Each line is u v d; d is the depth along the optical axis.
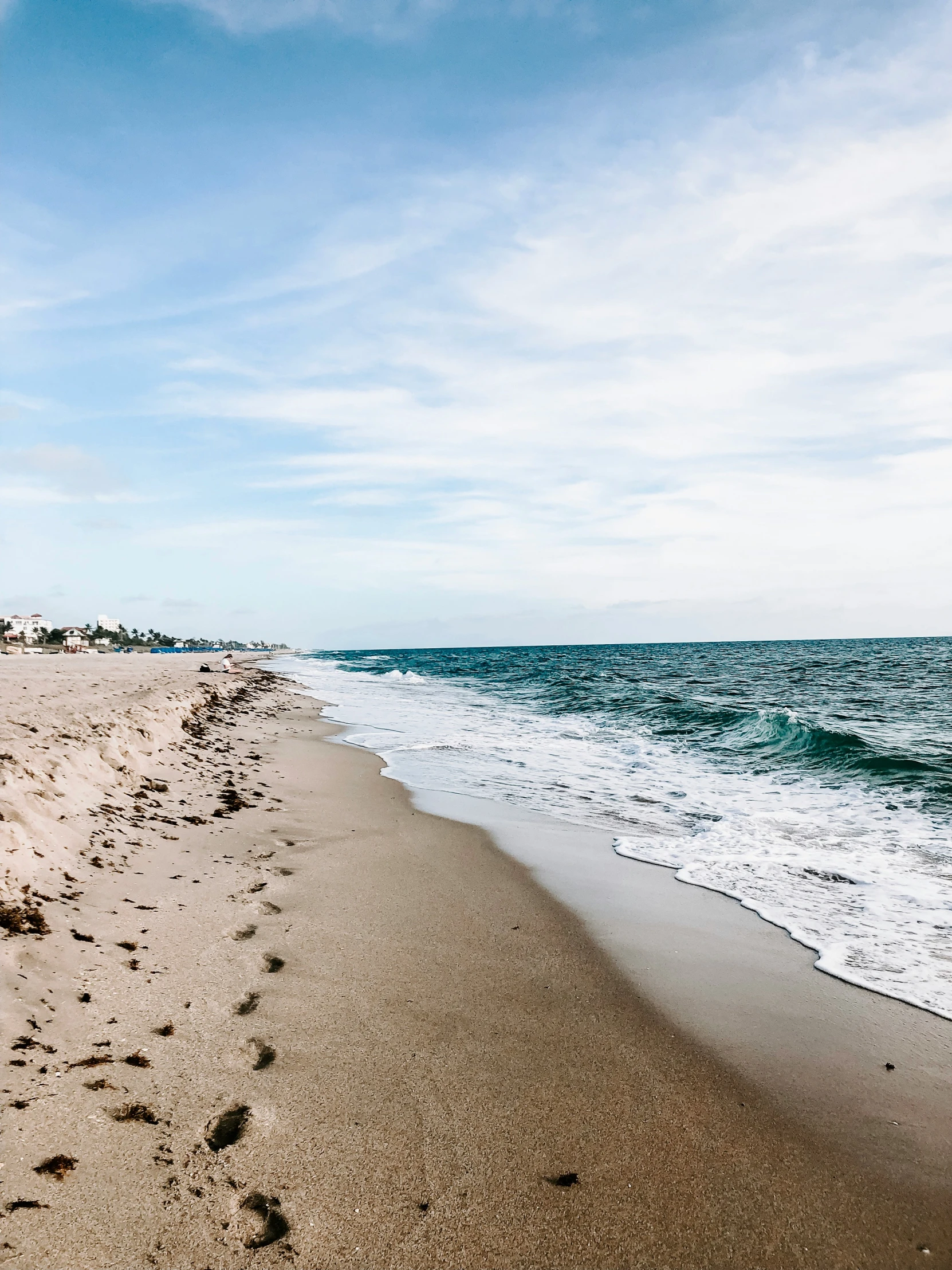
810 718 20.17
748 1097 3.81
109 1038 3.76
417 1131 3.40
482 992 4.88
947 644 97.00
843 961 5.55
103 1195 2.78
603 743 17.11
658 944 5.81
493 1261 2.74
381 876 7.18
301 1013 4.37
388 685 43.16
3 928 4.39
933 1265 2.80
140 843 6.95
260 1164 3.08
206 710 19.78
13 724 8.81
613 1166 3.27
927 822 9.68
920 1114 3.70
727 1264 2.79
